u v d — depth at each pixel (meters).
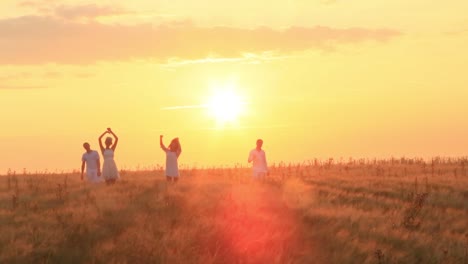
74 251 13.43
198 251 13.95
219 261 13.66
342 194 22.91
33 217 16.36
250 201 20.11
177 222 16.08
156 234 14.92
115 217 16.48
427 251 15.51
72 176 29.67
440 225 18.30
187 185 24.31
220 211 18.25
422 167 33.59
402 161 38.06
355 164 37.50
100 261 13.00
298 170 34.03
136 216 16.61
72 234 14.43
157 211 17.55
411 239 16.25
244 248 14.30
